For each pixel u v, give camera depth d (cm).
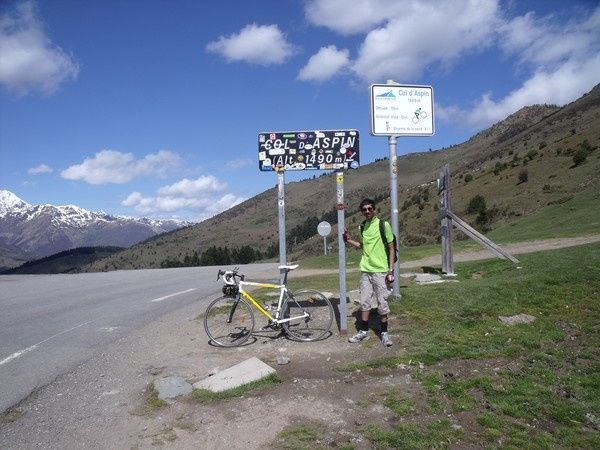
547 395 471
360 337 648
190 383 535
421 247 2470
